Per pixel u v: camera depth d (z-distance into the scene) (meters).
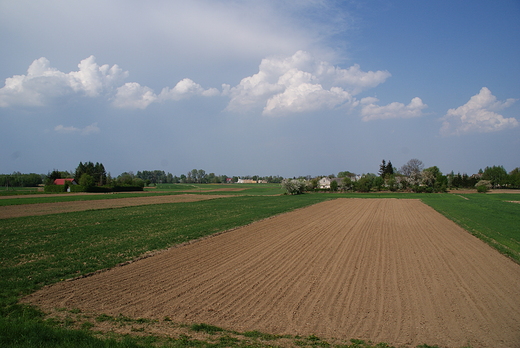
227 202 50.50
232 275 12.41
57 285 11.18
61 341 6.67
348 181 104.31
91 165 131.38
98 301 9.77
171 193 84.19
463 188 120.81
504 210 37.53
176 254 15.82
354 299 9.97
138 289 10.86
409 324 8.29
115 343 6.60
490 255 15.85
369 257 15.34
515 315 8.88
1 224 25.14
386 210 39.22
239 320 8.49
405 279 11.96
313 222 27.80
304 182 81.62
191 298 10.05
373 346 7.13
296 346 7.10
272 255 15.66
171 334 7.64
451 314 8.92
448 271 13.05
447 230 23.64
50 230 22.19
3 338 6.60
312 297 10.13
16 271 12.55
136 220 27.83
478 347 7.15
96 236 20.12
